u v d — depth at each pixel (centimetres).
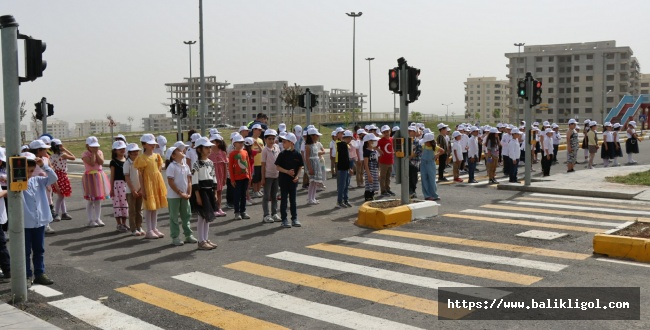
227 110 16650
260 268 870
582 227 1129
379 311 657
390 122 7400
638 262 852
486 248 961
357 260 905
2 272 832
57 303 716
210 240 1084
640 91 15425
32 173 796
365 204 1260
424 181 1520
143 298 731
